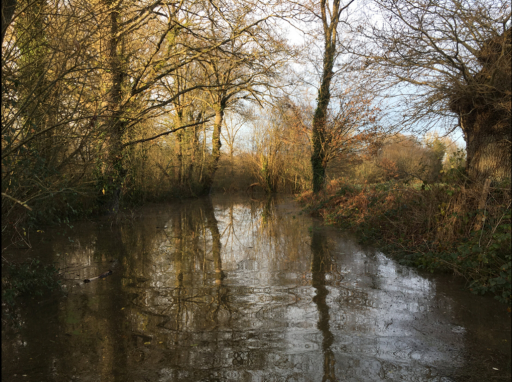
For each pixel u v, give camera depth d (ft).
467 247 20.67
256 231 38.86
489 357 12.38
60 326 14.53
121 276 21.52
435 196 27.55
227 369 11.54
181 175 85.05
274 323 15.01
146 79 37.17
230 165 120.16
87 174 30.01
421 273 22.17
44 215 26.35
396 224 29.94
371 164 74.33
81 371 11.36
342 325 14.84
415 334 14.06
